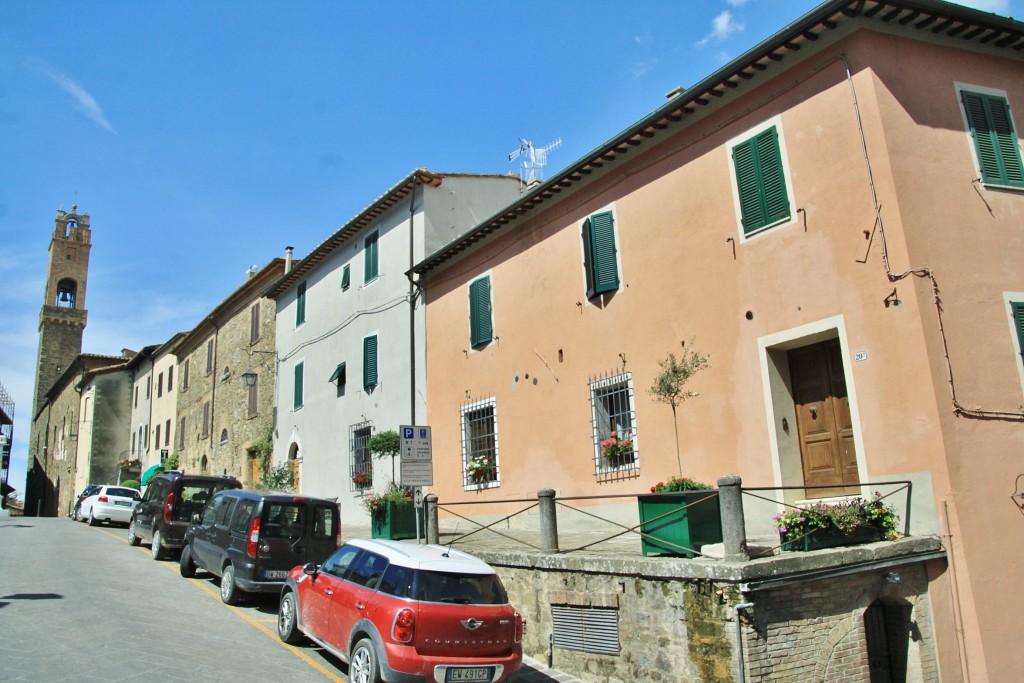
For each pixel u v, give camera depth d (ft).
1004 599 26.89
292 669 26.40
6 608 33.06
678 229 38.93
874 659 26.66
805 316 32.37
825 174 32.30
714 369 36.04
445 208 62.95
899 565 26.03
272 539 36.52
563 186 46.57
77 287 233.76
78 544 60.13
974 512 27.27
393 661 22.67
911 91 31.86
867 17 31.81
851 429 31.40
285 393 83.25
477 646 23.80
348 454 68.54
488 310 52.49
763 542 28.60
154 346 144.25
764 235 34.53
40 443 219.20
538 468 46.65
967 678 26.13
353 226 70.28
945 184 31.17
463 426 53.83
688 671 24.16
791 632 23.59
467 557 26.48
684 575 24.41
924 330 28.45
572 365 44.93
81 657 25.75
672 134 39.96
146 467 139.64
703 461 36.09
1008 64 35.22
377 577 25.49
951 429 27.78
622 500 40.60
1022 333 30.68
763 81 35.45
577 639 28.96
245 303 97.81
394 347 63.05
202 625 32.24
